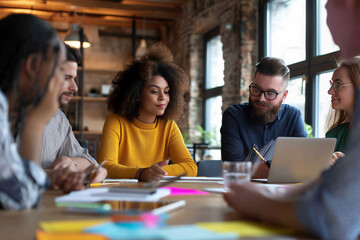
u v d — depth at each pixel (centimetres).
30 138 104
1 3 723
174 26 818
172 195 129
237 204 90
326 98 405
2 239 69
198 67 720
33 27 104
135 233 66
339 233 73
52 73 105
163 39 879
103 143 235
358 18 92
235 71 545
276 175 182
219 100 652
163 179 194
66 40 697
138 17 805
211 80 689
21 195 94
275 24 502
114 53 884
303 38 443
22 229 76
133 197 110
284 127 267
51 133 205
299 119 270
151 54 256
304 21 441
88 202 104
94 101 836
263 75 252
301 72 438
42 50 103
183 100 262
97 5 720
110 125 243
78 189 128
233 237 67
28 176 95
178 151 249
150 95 244
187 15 741
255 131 264
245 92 530
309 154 182
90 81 862
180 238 63
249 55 531
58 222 77
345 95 241
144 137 248
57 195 127
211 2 632
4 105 91
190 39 720
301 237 72
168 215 91
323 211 72
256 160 221
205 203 112
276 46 498
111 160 223
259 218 84
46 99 105
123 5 730
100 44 878
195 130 705
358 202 74
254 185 93
